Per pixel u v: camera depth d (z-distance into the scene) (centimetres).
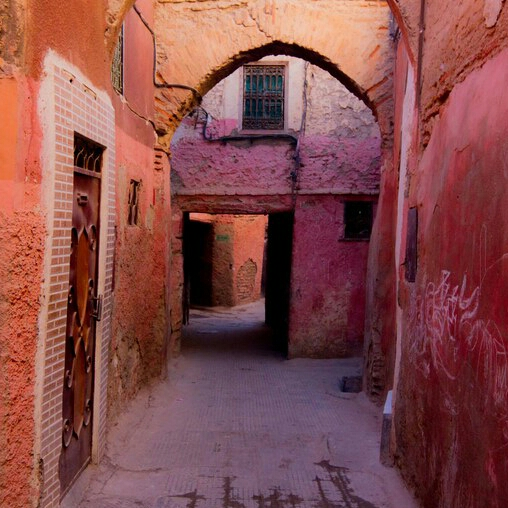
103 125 409
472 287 286
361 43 695
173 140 971
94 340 420
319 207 956
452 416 312
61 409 333
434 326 356
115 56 502
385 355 660
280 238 1208
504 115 251
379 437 549
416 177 431
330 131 949
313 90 949
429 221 381
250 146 969
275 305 1256
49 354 313
